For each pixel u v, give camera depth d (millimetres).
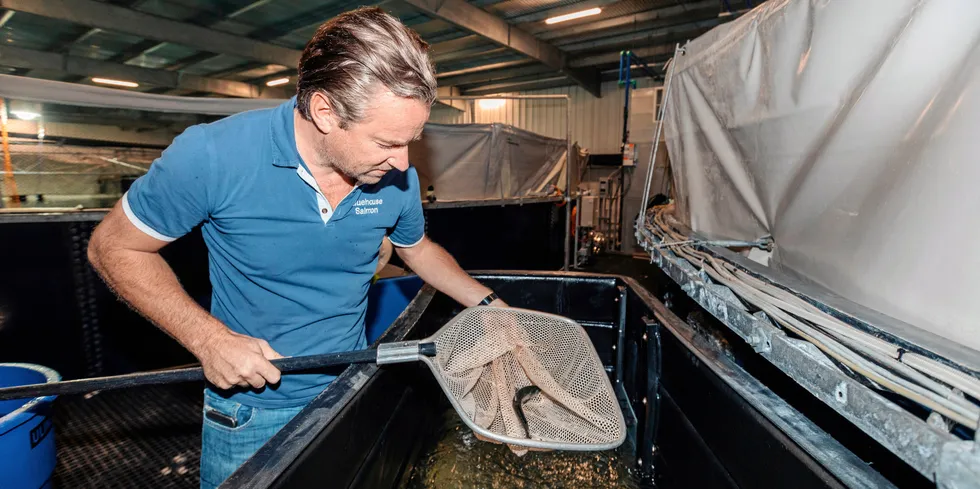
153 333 2705
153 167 948
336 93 820
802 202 1323
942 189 822
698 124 2105
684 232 2201
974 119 767
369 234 1186
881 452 1060
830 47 1198
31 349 2309
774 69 1466
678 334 1377
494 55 8461
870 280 1008
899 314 923
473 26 6547
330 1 5832
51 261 2359
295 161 977
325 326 1250
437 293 1900
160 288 1022
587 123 10805
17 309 2264
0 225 2203
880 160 998
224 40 7062
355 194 1090
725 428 1082
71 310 2434
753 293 1144
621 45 8359
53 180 2836
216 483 1288
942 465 562
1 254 2213
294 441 849
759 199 1672
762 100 1558
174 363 2766
